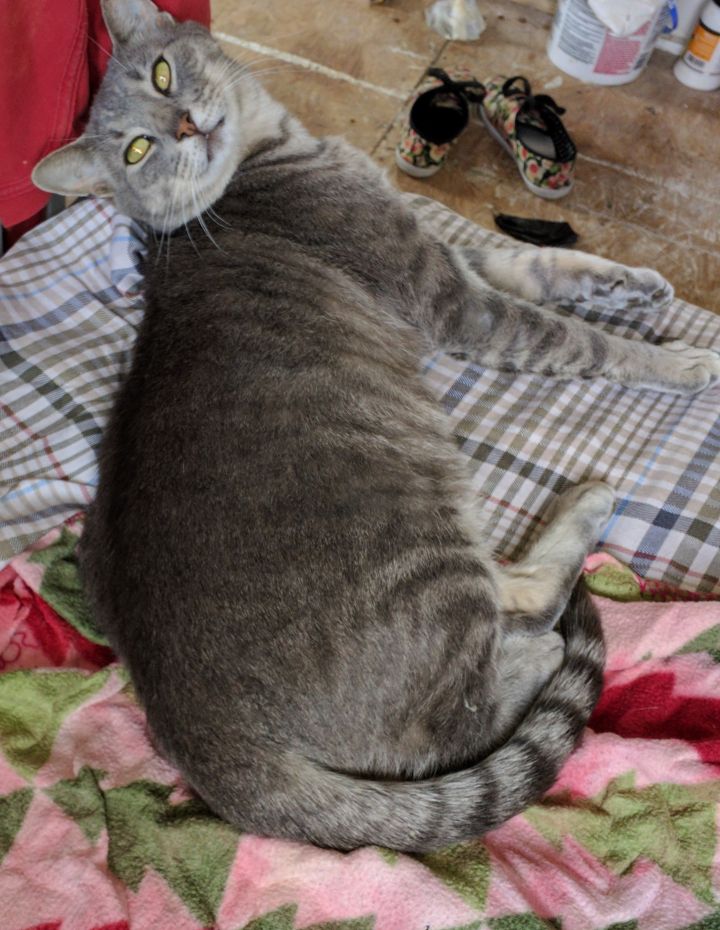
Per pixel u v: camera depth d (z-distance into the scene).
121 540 1.42
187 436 1.46
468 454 1.89
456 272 1.86
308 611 1.36
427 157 2.75
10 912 1.31
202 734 1.32
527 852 1.41
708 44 2.95
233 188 1.86
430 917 1.30
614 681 1.59
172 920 1.33
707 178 2.87
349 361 1.65
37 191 1.86
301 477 1.45
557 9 3.07
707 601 1.63
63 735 1.53
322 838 1.33
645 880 1.36
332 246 1.79
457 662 1.45
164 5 1.92
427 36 3.19
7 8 1.56
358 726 1.35
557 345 1.86
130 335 1.95
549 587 1.61
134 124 1.73
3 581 1.71
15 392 1.87
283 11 3.25
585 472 1.85
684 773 1.45
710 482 1.80
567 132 2.83
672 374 1.91
